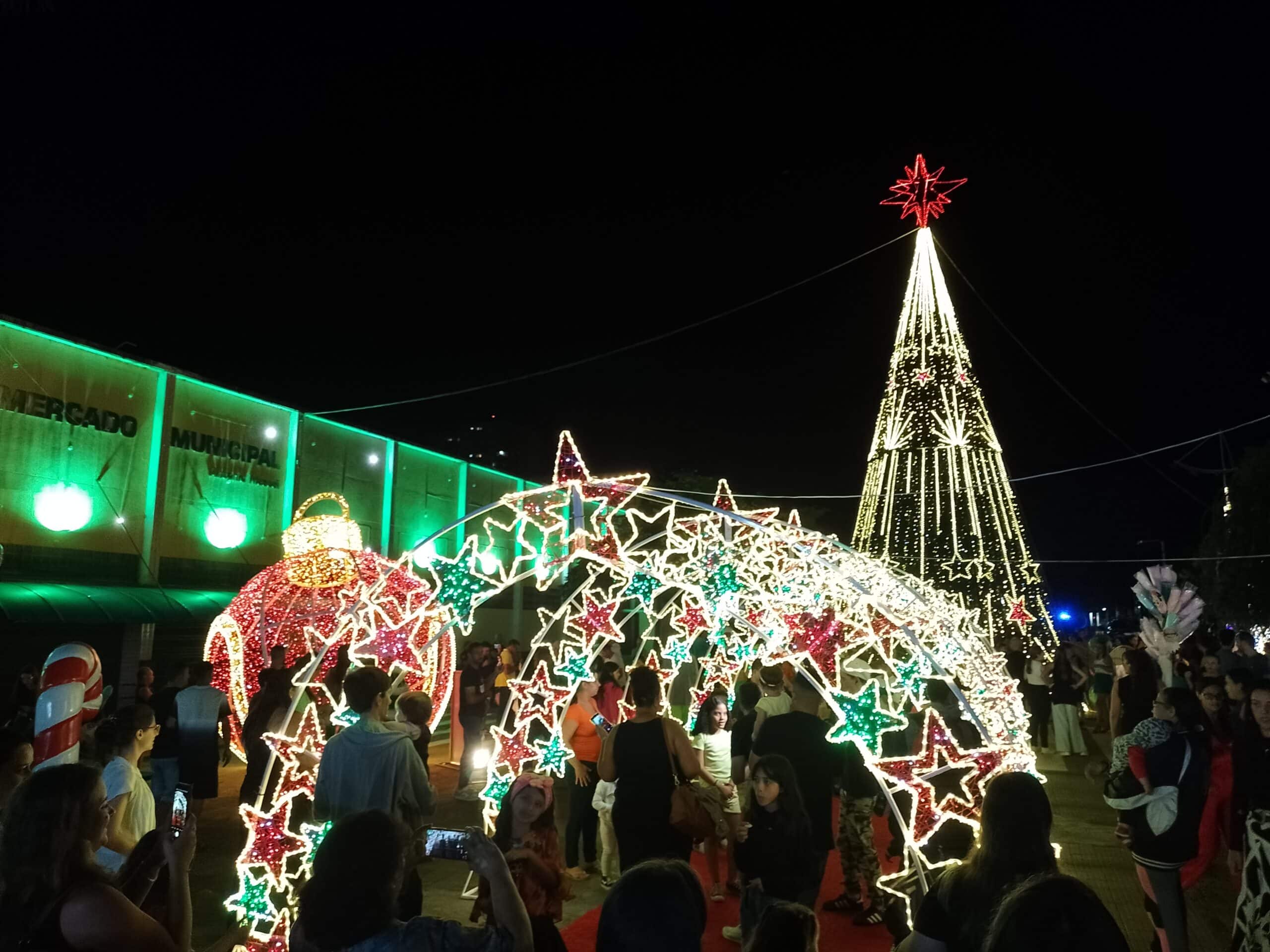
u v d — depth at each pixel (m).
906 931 4.32
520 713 8.62
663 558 8.67
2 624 13.21
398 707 7.23
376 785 5.04
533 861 4.15
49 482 14.52
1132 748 5.33
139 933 2.95
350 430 21.03
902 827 5.51
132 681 15.45
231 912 6.83
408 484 22.66
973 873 3.04
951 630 8.53
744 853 5.18
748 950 3.16
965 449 22.86
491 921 2.92
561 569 7.25
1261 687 5.33
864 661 8.55
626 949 2.69
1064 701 14.77
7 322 14.02
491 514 25.39
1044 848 3.02
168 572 16.45
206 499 17.33
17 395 14.14
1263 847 4.81
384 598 12.26
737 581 7.68
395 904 2.74
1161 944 5.27
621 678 10.21
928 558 22.22
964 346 23.78
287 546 13.12
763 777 5.15
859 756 6.95
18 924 2.87
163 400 16.48
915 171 24.56
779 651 6.30
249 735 8.61
